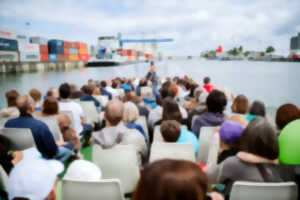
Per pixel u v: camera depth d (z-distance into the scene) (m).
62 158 3.03
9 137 2.71
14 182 1.28
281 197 1.35
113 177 2.11
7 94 3.78
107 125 2.28
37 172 1.30
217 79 21.19
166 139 2.18
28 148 2.74
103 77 36.59
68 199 1.55
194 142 2.49
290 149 1.87
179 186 0.55
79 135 4.01
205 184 0.61
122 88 8.16
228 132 1.68
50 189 1.33
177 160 0.65
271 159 1.37
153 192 0.57
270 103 9.95
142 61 106.88
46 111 3.29
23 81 33.28
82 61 87.88
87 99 5.12
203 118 2.88
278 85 16.41
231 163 1.46
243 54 152.62
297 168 1.84
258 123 1.40
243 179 1.41
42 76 42.19
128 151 2.03
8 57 53.72
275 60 119.00
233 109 3.49
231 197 1.38
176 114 2.94
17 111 3.75
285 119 2.29
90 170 1.63
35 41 66.44
